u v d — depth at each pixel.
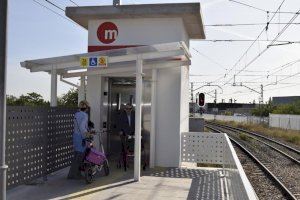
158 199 8.45
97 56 10.13
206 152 13.03
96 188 9.30
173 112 12.49
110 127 13.67
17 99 35.69
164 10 12.05
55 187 9.29
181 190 9.34
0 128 5.36
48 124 9.95
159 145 12.59
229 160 8.11
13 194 8.52
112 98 13.75
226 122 76.75
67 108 11.16
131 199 8.38
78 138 9.88
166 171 11.83
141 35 12.66
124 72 12.48
